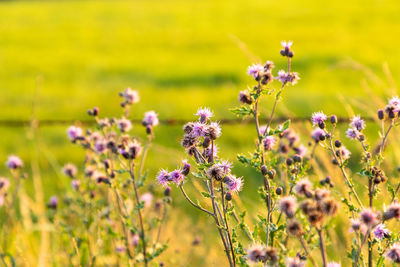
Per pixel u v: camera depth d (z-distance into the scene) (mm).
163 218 2830
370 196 2037
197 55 20594
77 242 2973
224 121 5352
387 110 2129
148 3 42719
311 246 1927
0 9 42719
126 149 2584
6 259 3062
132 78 16484
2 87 15117
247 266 1859
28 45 25344
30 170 6273
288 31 24141
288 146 2600
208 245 3580
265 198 2092
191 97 12102
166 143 6816
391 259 1733
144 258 2568
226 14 33062
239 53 19844
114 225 3131
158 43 24266
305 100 9930
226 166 1880
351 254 1939
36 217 3539
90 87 15125
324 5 32219
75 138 3088
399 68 14289
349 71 14078
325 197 1459
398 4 29000
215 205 2021
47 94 13516
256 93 2068
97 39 26359
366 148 2164
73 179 3328
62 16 36594
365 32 22125
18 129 8891
